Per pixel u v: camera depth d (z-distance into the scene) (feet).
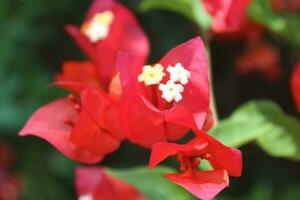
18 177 1.91
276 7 1.29
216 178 0.85
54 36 1.92
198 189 0.83
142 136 0.91
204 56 0.89
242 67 1.82
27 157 1.92
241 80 1.99
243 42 1.88
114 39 1.04
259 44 1.78
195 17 1.09
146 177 1.03
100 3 1.08
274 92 1.98
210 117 0.90
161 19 1.90
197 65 0.89
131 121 0.90
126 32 1.04
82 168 1.13
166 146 0.85
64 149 0.93
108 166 2.00
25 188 1.90
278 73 1.83
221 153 0.85
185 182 0.84
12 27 1.88
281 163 2.01
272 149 1.00
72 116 0.94
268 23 1.17
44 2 1.88
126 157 2.01
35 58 1.91
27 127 0.93
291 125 1.00
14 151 1.93
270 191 1.82
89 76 1.04
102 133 0.93
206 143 0.85
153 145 0.84
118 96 0.92
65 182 1.93
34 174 1.91
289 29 1.26
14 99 1.85
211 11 1.02
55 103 0.95
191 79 0.89
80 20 1.92
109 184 1.11
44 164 1.91
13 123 1.83
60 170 1.89
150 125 0.90
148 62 1.91
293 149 0.99
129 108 0.89
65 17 1.91
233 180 2.00
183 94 0.89
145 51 1.04
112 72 1.00
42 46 1.92
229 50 1.94
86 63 1.04
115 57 1.03
